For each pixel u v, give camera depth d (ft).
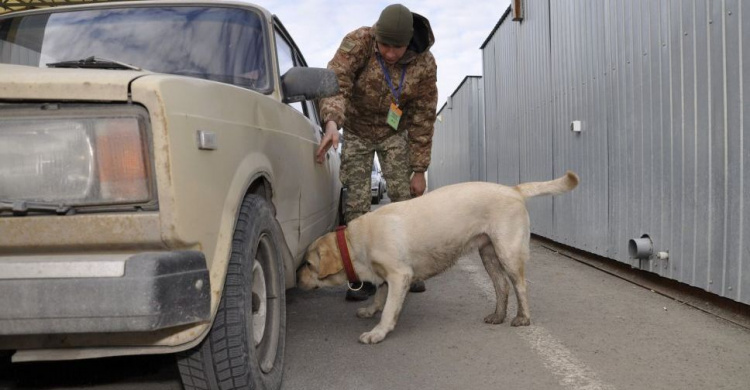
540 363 10.53
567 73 22.76
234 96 8.07
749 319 12.96
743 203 12.42
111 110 6.09
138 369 10.54
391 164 16.39
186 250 6.25
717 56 13.12
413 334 12.59
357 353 11.32
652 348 11.25
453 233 12.46
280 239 9.62
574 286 17.08
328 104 13.53
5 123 6.07
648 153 16.42
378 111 15.71
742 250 12.50
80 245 6.06
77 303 5.67
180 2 11.66
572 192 22.49
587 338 11.99
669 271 15.40
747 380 9.53
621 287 16.85
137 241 6.06
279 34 13.06
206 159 6.81
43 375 10.36
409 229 12.17
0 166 6.06
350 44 14.84
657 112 15.84
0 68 6.57
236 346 7.37
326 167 15.31
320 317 14.20
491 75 37.04
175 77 6.60
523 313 13.01
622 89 17.94
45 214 6.03
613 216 18.83
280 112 10.32
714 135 13.33
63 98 5.99
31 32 11.11
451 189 12.89
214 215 6.86
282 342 9.44
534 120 27.32
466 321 13.61
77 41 10.94
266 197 9.43
